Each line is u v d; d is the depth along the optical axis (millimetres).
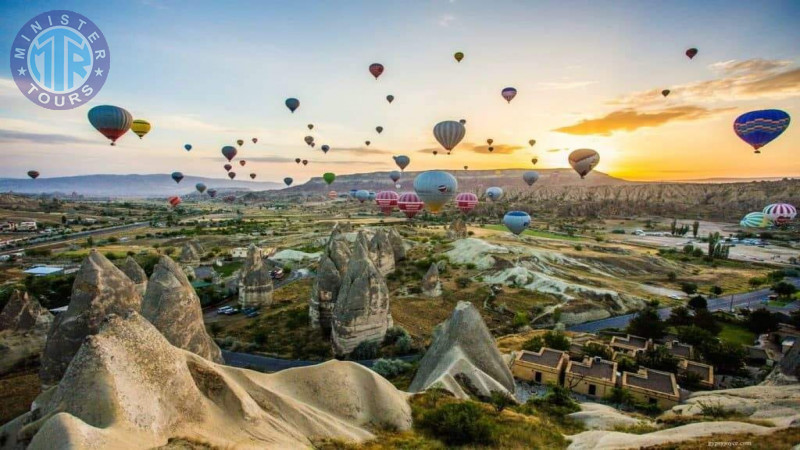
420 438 20547
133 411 14508
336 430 19578
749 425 19188
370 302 42656
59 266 86500
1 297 56312
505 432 21188
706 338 42906
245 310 57281
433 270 64688
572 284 70125
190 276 76938
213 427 16500
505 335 51250
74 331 28469
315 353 43188
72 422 12219
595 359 36625
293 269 86562
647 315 49969
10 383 33094
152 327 17234
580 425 24391
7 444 15906
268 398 19656
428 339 46562
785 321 52469
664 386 32250
